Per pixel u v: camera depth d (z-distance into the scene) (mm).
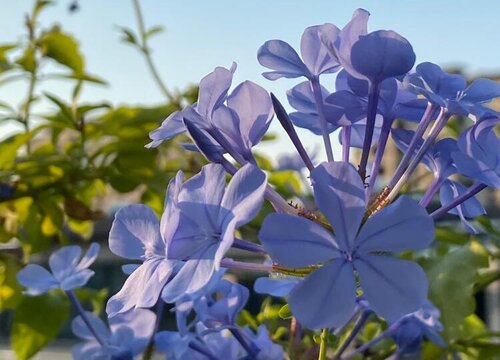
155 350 245
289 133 170
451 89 170
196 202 149
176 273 158
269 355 208
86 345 258
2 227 321
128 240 165
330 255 146
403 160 170
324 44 165
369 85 169
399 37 161
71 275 257
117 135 312
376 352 258
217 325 210
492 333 272
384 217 148
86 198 334
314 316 142
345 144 178
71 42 334
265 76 177
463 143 160
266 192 164
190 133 165
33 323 298
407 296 143
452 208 172
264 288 217
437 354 268
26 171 308
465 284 257
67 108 306
